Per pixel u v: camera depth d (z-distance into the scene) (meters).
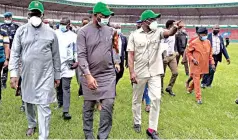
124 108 6.97
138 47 5.04
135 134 5.25
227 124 6.01
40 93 4.34
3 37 6.25
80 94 7.83
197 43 7.50
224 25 60.50
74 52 5.93
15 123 5.53
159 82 5.08
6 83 9.21
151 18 4.93
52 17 58.75
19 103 6.98
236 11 59.38
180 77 12.05
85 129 4.49
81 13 61.59
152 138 5.03
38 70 4.32
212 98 8.32
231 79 11.88
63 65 5.85
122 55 7.00
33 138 4.86
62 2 55.91
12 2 51.28
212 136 5.28
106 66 4.28
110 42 4.33
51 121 5.77
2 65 6.45
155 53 5.05
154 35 5.05
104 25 4.34
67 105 5.93
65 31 5.94
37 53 4.30
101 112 4.24
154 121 5.07
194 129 5.63
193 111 6.87
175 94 8.69
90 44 4.21
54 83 4.57
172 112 6.73
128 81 10.94
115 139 4.96
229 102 7.90
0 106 6.63
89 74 4.11
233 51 28.08
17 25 7.92
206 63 7.53
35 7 4.32
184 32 11.20
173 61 8.33
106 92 4.25
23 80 4.39
